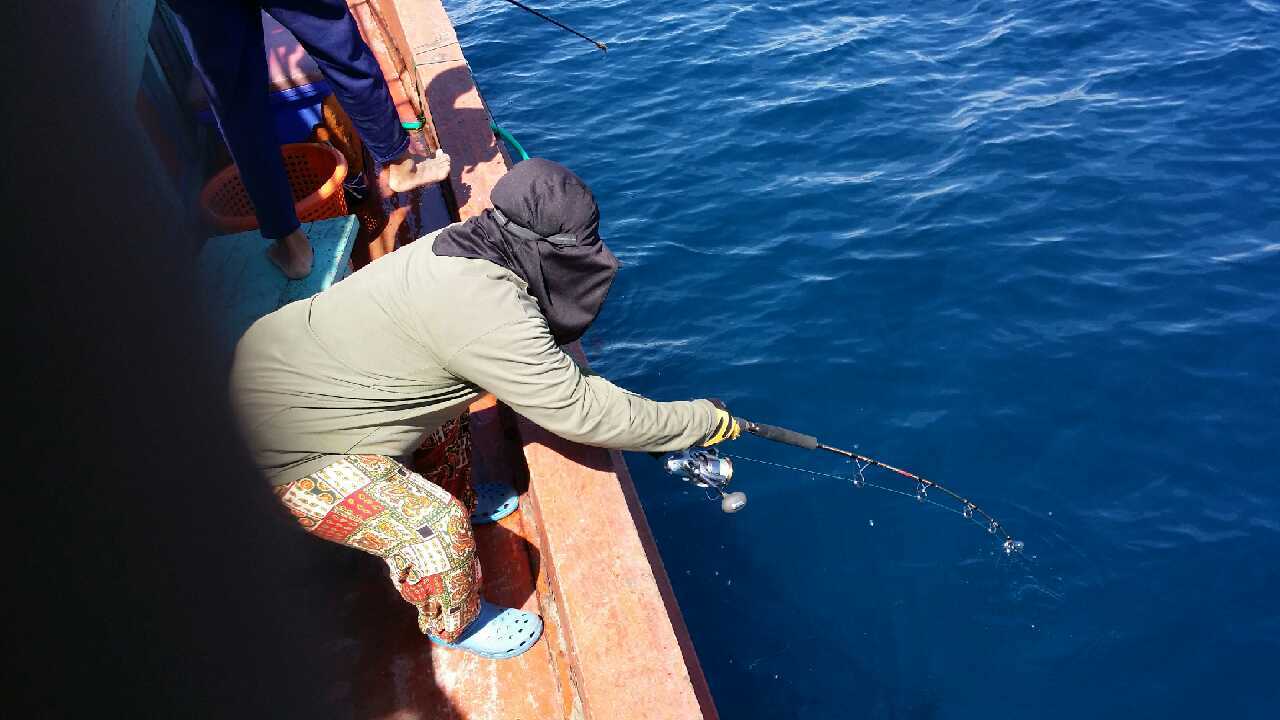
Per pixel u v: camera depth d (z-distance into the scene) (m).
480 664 2.73
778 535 4.75
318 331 2.15
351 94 3.30
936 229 6.66
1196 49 8.80
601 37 10.12
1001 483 4.89
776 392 5.51
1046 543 4.62
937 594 4.46
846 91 8.59
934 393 5.41
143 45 3.41
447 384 2.21
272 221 3.12
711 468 2.73
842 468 5.03
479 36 10.40
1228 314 5.72
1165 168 7.11
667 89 8.97
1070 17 9.66
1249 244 6.29
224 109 2.85
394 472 2.24
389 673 2.71
